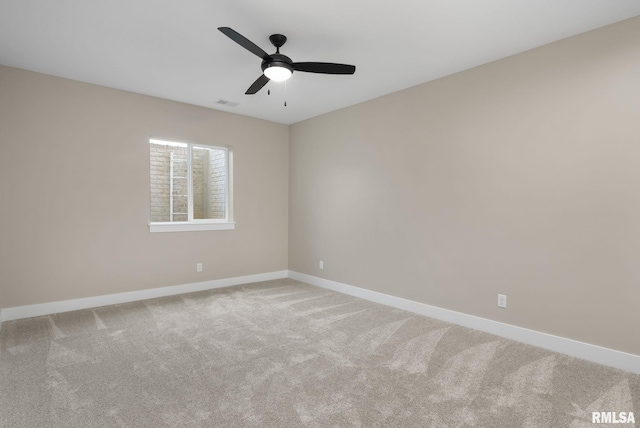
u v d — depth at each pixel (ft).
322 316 11.14
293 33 8.12
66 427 5.49
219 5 6.98
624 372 7.43
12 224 10.30
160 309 11.68
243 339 9.18
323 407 6.09
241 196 15.52
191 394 6.49
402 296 12.04
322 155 15.24
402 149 11.98
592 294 8.00
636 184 7.38
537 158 8.80
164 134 13.11
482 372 7.42
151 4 6.95
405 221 11.93
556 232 8.52
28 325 9.95
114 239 12.11
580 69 8.09
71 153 11.21
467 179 10.22
